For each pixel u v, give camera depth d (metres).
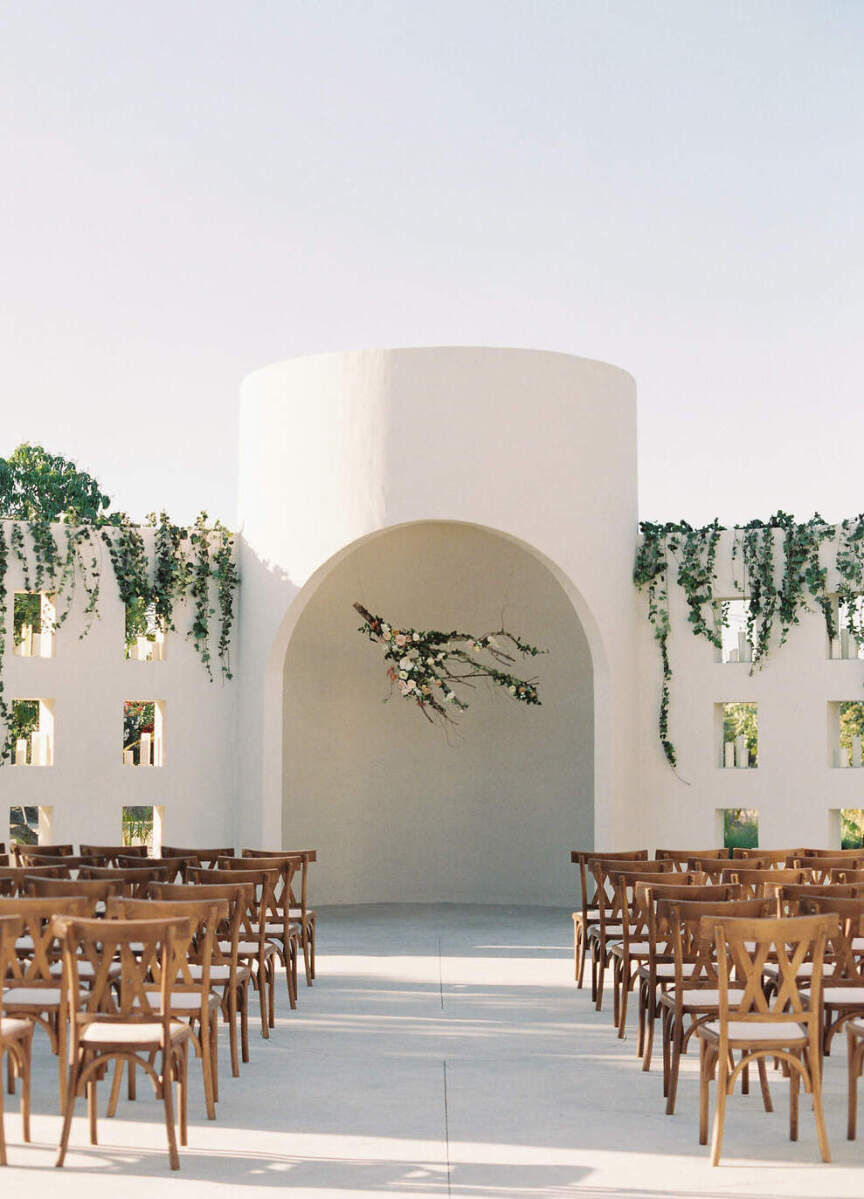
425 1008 9.95
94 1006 6.29
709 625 15.60
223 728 15.76
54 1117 6.76
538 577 16.59
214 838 15.63
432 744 17.16
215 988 7.94
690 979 7.25
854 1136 6.46
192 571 15.62
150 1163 5.99
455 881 17.03
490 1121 6.77
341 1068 7.95
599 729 15.41
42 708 15.09
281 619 15.38
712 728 15.52
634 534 15.94
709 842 15.45
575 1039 8.84
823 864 10.43
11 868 9.06
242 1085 7.51
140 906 6.81
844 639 15.12
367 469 15.04
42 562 14.79
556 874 16.67
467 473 14.91
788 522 15.34
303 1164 6.00
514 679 16.25
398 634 16.03
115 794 15.06
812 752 15.09
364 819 16.98
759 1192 5.64
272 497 15.55
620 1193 5.61
